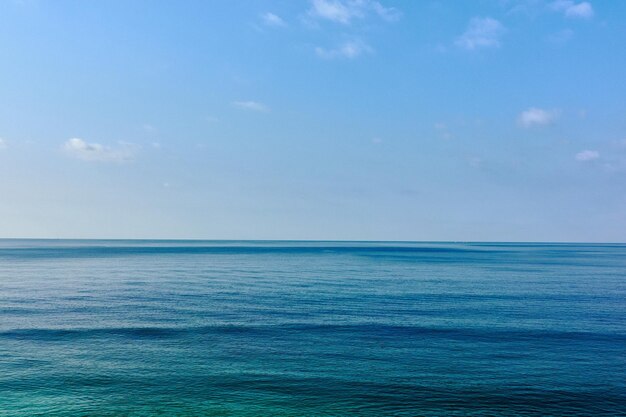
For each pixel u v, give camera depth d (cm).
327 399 2955
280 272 11331
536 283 9006
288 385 3172
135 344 4128
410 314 5466
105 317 5228
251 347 4041
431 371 3441
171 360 3681
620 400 2956
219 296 6938
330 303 6272
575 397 2995
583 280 9631
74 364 3569
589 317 5325
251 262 15300
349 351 3931
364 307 5941
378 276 10362
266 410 2803
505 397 2991
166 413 2759
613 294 7331
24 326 4766
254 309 5766
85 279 9394
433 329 4700
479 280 9550
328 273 11088
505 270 12300
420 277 10169
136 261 15362
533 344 4156
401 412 2783
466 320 5128
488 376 3344
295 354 3847
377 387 3139
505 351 3941
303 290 7706
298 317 5269
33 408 2800
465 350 3969
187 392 3056
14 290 7562
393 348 4025
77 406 2834
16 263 13950
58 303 6191
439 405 2877
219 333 4516
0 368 3466
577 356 3809
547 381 3250
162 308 5822
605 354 3862
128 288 7900
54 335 4419
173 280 9306
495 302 6412
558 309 5847
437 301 6488
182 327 4753
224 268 12556
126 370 3444
